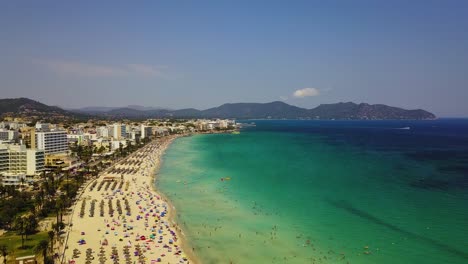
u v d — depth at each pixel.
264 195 171.88
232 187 191.62
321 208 147.50
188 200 168.00
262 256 104.88
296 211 144.50
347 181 198.38
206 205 158.50
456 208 142.25
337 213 140.12
